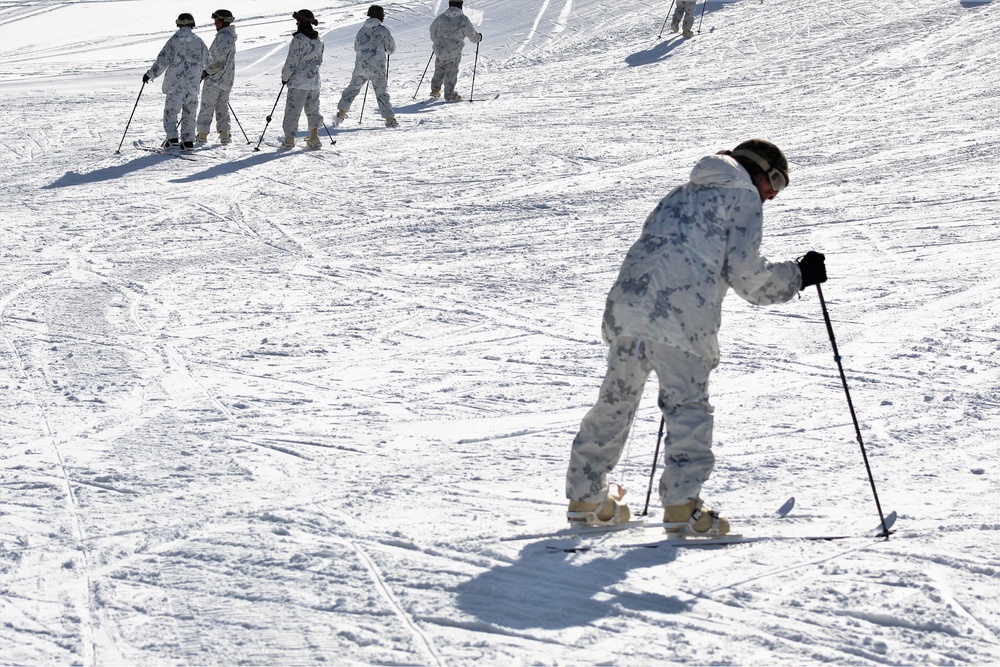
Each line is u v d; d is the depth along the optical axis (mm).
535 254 15062
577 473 6531
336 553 6246
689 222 6281
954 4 36844
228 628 5410
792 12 38000
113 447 8070
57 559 6191
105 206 18125
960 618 5422
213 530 6586
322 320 11969
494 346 11000
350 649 5203
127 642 5281
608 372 6441
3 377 9844
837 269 13789
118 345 10953
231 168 21031
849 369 10039
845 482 7402
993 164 19641
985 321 11500
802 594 5719
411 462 7852
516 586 5809
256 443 8211
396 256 15078
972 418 8656
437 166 21203
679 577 5922
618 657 5109
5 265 14422
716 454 7977
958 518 6723
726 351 10672
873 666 5016
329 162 21594
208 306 12531
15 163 21531
